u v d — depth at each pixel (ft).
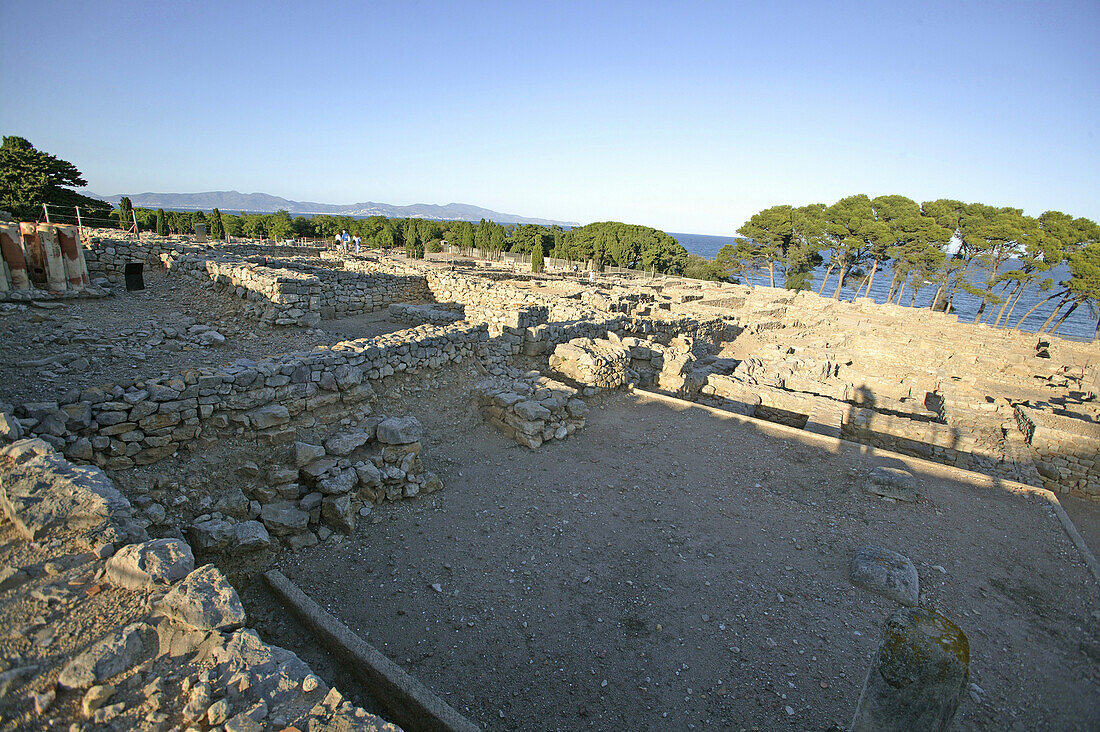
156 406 22.18
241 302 47.39
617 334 61.05
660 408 43.91
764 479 32.91
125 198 121.70
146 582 12.91
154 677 11.03
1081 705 18.16
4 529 14.08
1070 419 43.70
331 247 129.18
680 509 28.94
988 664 19.67
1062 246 122.01
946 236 133.28
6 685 10.16
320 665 17.78
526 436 34.47
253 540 21.15
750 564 24.66
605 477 31.81
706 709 17.20
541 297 64.39
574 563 24.06
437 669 18.17
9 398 22.84
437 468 30.89
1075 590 24.32
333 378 29.45
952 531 28.45
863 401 52.80
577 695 17.53
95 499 14.84
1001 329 99.60
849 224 148.87
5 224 38.73
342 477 25.11
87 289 43.73
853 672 18.88
